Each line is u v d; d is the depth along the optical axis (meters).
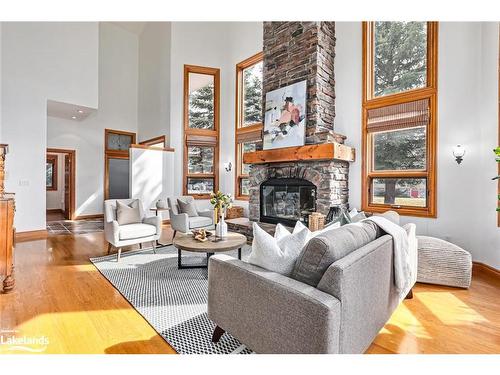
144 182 6.34
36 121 5.20
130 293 2.65
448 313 2.30
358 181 4.37
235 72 6.78
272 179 4.96
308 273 1.49
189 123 6.93
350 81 4.48
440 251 2.91
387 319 1.92
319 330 1.23
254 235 1.69
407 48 3.93
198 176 6.93
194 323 2.12
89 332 1.98
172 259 3.75
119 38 8.18
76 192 7.48
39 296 2.56
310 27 4.41
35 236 5.14
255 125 6.19
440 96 3.58
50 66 5.38
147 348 1.81
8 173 4.89
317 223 3.97
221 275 1.75
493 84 3.13
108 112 7.98
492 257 3.18
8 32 4.92
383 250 1.81
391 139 4.09
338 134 4.32
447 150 3.53
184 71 6.77
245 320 1.57
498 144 3.09
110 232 3.69
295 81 4.61
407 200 3.92
